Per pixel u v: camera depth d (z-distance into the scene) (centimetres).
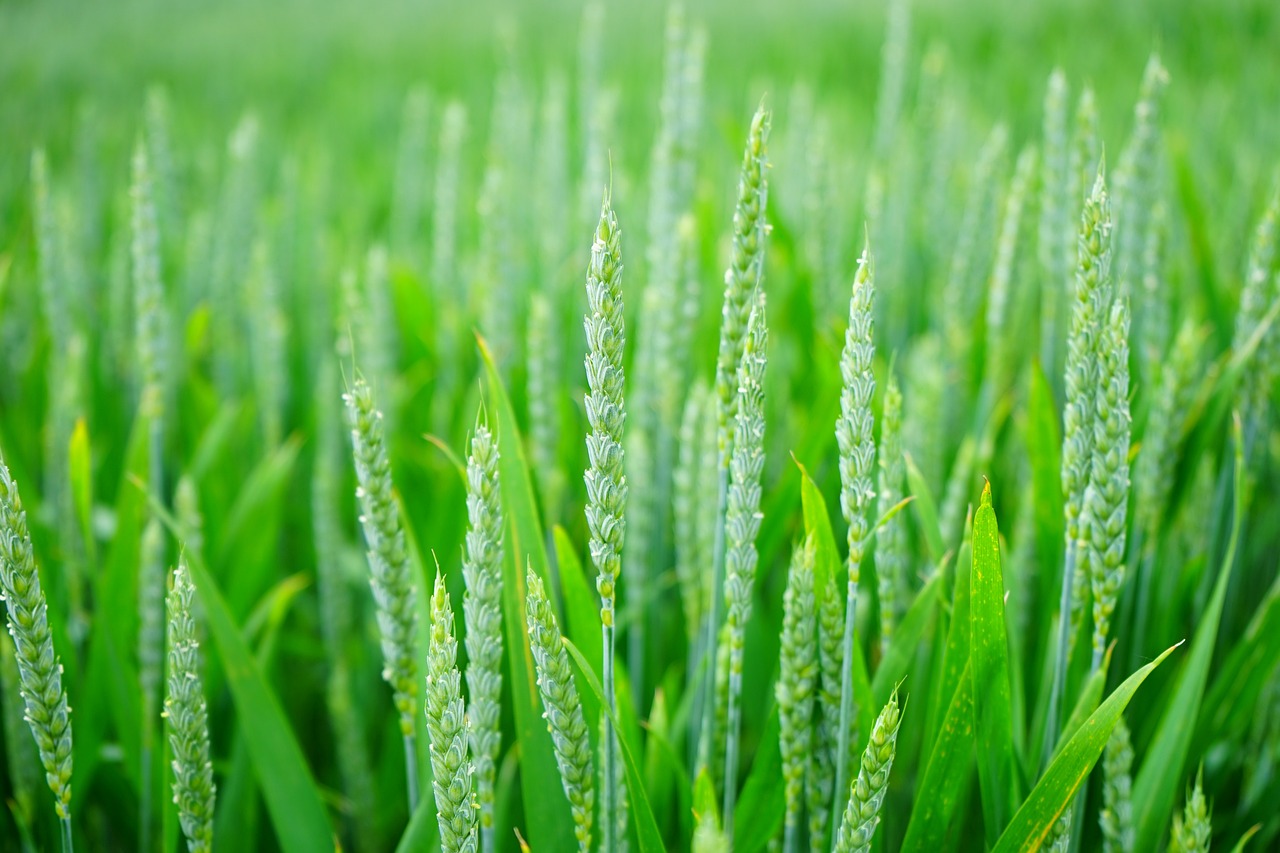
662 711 56
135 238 69
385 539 50
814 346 86
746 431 48
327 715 83
